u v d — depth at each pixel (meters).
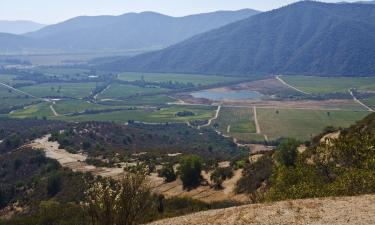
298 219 18.95
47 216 51.97
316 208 20.12
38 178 90.38
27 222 52.66
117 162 95.88
